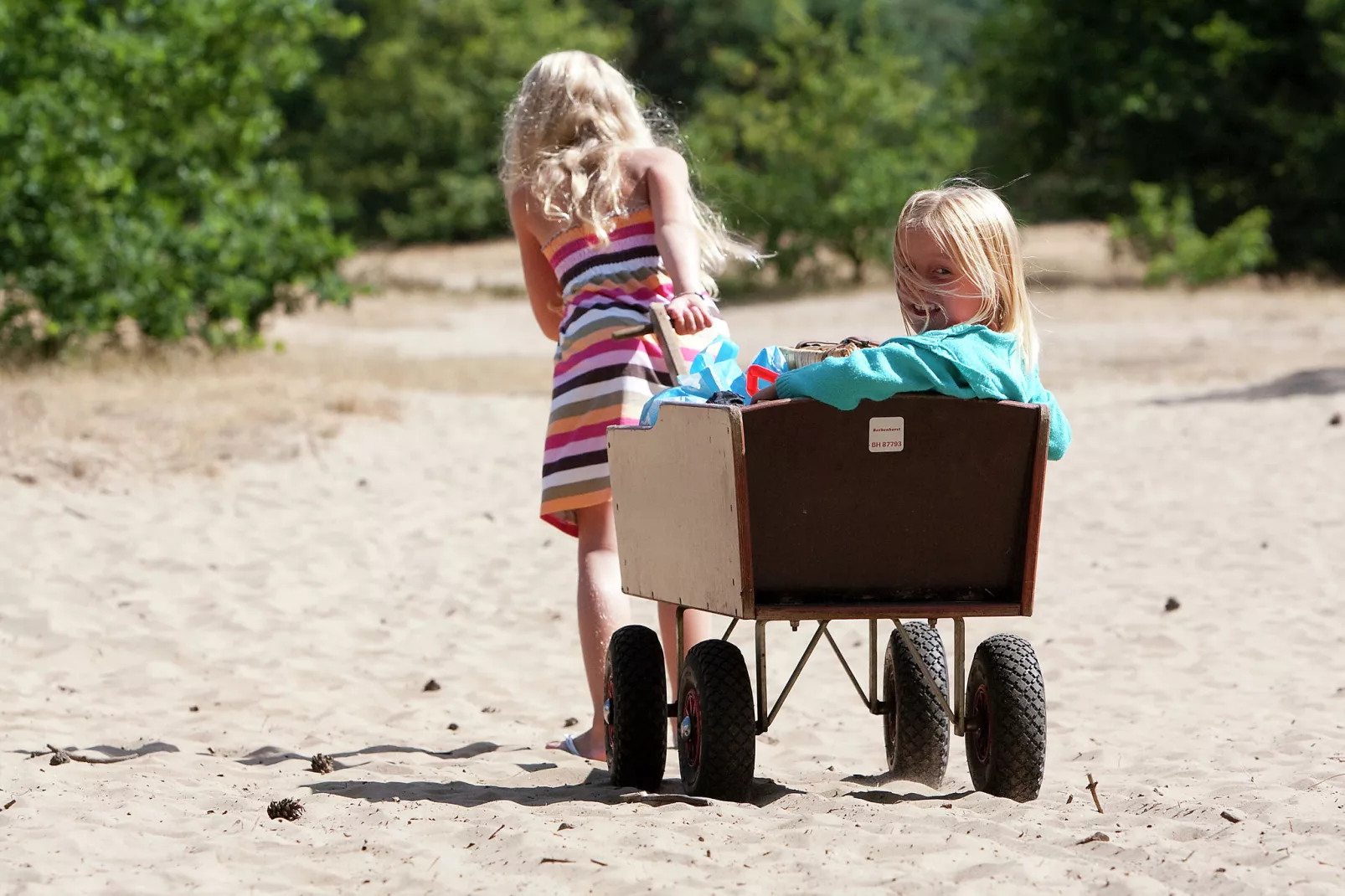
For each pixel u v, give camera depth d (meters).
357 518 11.38
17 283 19.03
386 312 36.75
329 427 14.95
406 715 6.74
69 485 11.81
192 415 14.97
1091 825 4.54
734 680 4.75
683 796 4.80
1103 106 39.78
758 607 4.44
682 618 5.05
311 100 74.62
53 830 4.49
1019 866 3.99
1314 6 37.72
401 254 63.28
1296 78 40.56
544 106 5.76
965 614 4.56
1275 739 5.97
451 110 65.44
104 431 13.65
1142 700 6.88
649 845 4.26
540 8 68.25
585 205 5.55
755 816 4.59
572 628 8.47
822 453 4.45
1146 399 18.14
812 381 4.40
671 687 5.84
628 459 5.14
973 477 4.55
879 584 4.56
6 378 17.45
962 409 4.50
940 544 4.57
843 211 42.19
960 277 4.65
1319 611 8.50
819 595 4.55
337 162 67.25
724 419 4.38
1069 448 14.48
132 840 4.43
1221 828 4.57
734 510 4.38
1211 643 7.88
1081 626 8.35
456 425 16.17
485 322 35.53
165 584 9.18
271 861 4.25
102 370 18.56
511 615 8.68
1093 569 9.75
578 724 6.62
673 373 5.06
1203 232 41.25
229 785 5.32
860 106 43.84
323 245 23.33
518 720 6.72
